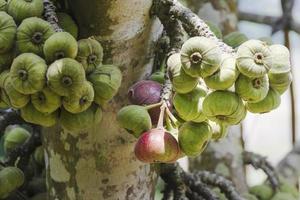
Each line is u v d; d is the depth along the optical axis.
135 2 1.16
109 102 1.18
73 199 1.23
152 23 1.18
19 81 1.06
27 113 1.09
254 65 1.05
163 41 1.19
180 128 1.10
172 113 1.13
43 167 1.38
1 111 1.34
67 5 1.17
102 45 1.17
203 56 1.05
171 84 1.11
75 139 1.20
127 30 1.17
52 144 1.22
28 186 1.37
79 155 1.21
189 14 1.13
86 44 1.08
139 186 1.24
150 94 1.13
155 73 1.19
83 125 1.10
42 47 1.08
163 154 1.09
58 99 1.07
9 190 1.28
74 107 1.07
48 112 1.08
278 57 1.08
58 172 1.23
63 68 1.05
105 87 1.09
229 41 1.25
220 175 1.49
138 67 1.19
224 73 1.05
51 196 1.24
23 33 1.08
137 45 1.18
